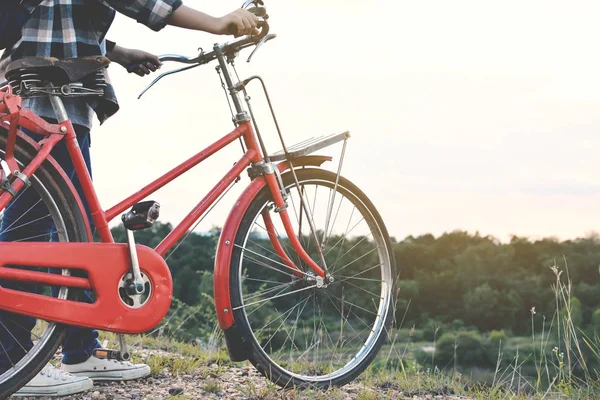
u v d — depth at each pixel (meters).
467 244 93.62
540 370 3.27
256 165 2.85
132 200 2.59
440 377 3.47
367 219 3.13
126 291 2.47
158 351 3.80
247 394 2.82
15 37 2.52
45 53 2.49
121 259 2.46
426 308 84.56
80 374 2.91
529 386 3.25
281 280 2.90
